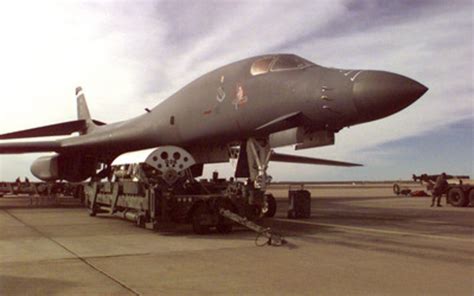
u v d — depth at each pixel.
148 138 16.16
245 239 8.70
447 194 20.41
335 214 15.07
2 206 20.08
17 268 5.89
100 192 13.79
